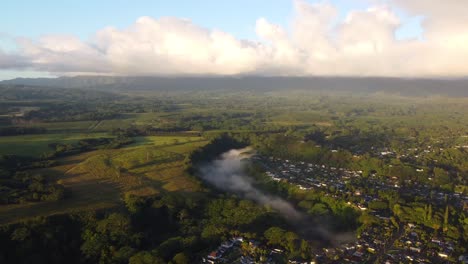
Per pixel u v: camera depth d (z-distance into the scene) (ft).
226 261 506.48
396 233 632.38
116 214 604.08
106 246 534.78
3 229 529.86
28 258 496.23
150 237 588.50
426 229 646.33
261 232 610.65
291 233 581.94
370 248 577.02
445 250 571.28
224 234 579.89
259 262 506.48
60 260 515.91
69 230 577.02
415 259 541.75
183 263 484.74
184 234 590.96
